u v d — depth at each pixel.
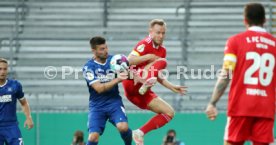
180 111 56.31
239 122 23.42
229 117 23.70
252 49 23.22
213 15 64.62
